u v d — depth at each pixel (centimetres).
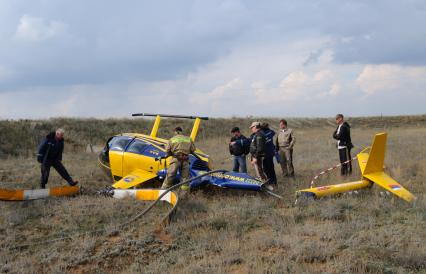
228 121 3706
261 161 952
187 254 546
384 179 825
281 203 792
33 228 678
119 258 549
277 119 4250
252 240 577
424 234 573
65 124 2494
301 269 466
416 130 3600
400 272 456
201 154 962
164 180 875
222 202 805
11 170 1245
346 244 546
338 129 1051
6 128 2066
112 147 1005
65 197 863
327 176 1061
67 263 528
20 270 503
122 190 855
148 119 3142
